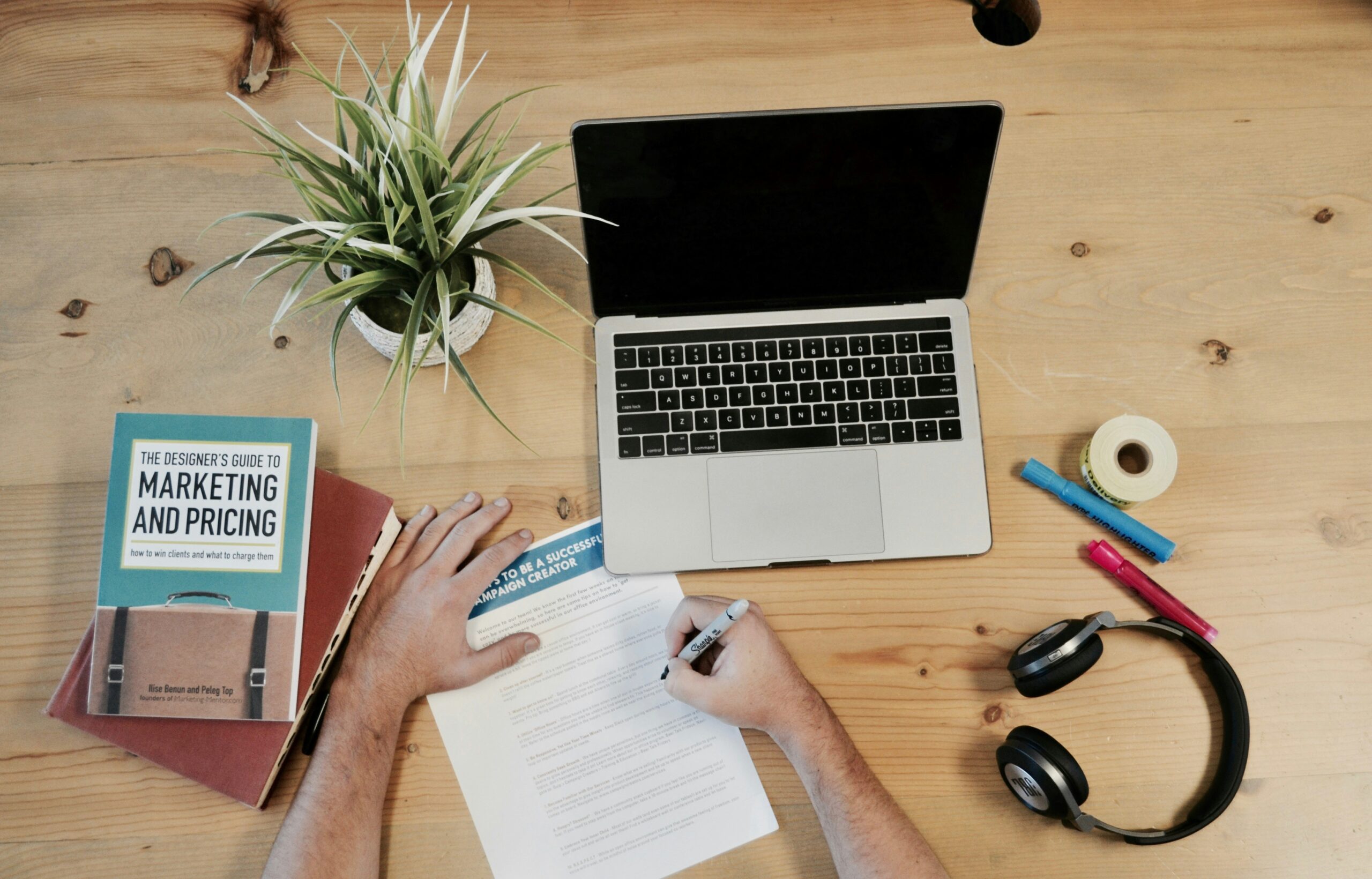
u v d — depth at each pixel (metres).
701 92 0.95
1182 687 0.85
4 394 0.89
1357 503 0.88
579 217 0.81
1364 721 0.84
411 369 0.70
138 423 0.80
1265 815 0.82
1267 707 0.84
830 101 0.95
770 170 0.80
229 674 0.78
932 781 0.83
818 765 0.80
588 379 0.90
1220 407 0.91
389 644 0.83
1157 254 0.94
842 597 0.86
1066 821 0.79
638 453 0.86
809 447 0.86
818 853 0.82
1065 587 0.87
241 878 0.81
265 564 0.79
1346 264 0.94
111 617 0.78
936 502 0.85
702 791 0.83
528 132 0.94
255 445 0.80
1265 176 0.95
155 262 0.92
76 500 0.87
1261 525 0.88
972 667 0.85
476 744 0.83
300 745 0.84
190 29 0.96
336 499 0.82
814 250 0.84
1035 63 0.97
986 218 0.94
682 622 0.84
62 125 0.94
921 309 0.88
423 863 0.81
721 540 0.85
